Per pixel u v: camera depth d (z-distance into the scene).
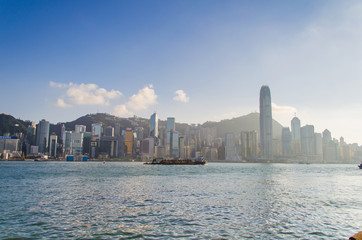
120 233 24.75
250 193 51.12
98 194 48.66
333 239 23.61
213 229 26.14
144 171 139.25
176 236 24.05
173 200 42.19
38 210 33.97
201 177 95.88
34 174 108.38
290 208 36.47
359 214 33.16
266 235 24.42
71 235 24.09
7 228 26.00
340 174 134.50
